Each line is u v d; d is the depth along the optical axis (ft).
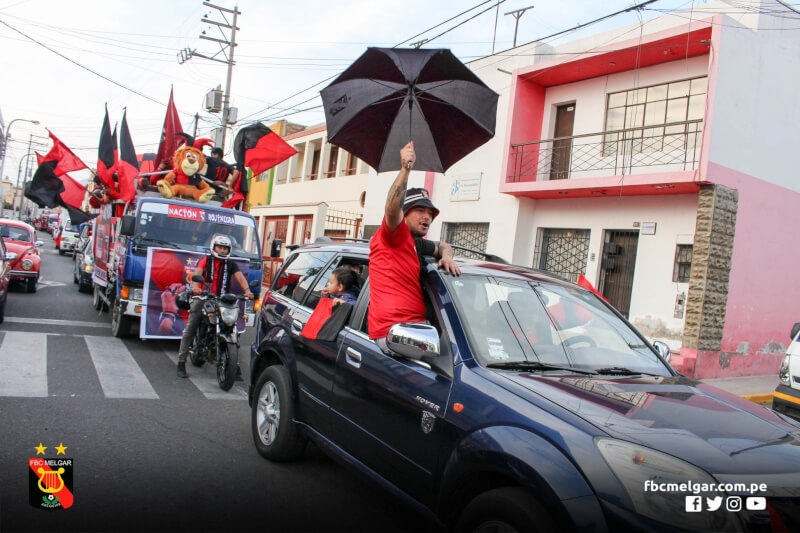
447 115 13.73
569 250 44.19
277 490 13.01
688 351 35.42
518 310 11.30
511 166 45.85
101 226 41.34
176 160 33.63
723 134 35.68
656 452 7.31
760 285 39.17
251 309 30.78
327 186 79.15
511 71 47.50
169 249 28.25
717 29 35.29
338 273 13.61
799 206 42.19
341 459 11.90
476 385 9.20
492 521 7.96
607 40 43.75
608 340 11.89
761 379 38.34
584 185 39.73
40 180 42.37
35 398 17.99
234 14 72.08
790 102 41.01
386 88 13.28
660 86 40.55
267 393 15.28
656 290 38.37
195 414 18.37
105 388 20.10
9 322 30.96
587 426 7.77
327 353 12.94
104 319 36.06
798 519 6.95
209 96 71.82
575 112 45.52
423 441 9.68
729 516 6.75
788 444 8.29
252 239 32.22
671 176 35.68
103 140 37.50
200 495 12.35
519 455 7.80
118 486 12.37
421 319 11.02
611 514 6.85
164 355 27.17
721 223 35.76
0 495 11.44
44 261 83.56
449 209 51.60
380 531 11.41
